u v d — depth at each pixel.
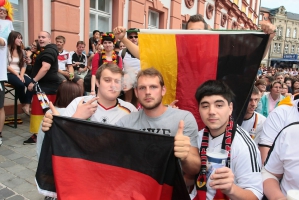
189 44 2.36
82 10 6.41
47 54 3.79
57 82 4.00
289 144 1.41
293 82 6.53
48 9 5.66
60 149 1.61
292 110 1.83
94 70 3.95
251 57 2.21
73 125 1.63
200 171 1.47
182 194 1.43
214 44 2.32
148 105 1.78
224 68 2.31
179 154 1.38
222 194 1.41
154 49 2.40
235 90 2.26
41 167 1.65
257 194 1.35
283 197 1.37
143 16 8.44
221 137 1.52
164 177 1.46
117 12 7.52
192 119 1.87
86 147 1.62
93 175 1.61
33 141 4.00
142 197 1.51
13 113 5.24
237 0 18.28
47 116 1.64
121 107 2.16
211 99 1.46
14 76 4.50
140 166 1.55
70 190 1.57
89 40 6.80
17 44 4.43
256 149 1.45
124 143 1.58
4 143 3.95
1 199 2.56
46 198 2.37
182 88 2.41
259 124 2.60
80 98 2.22
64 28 5.91
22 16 5.45
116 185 1.57
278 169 1.50
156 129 1.83
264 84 3.94
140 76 1.81
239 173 1.41
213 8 13.46
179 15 10.34
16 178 2.97
